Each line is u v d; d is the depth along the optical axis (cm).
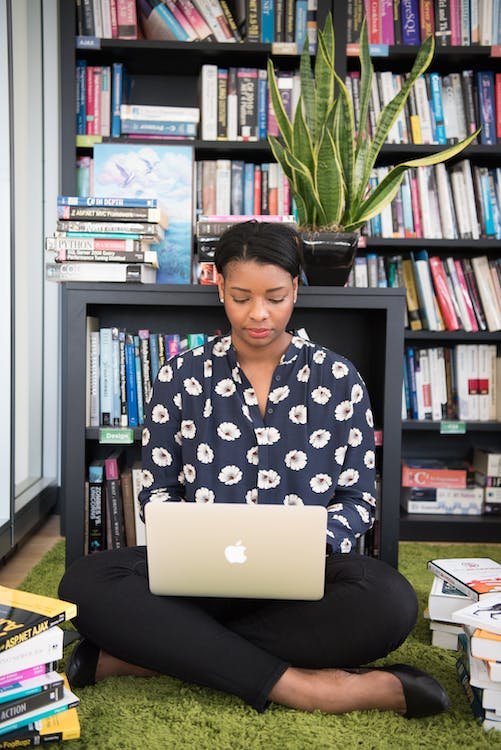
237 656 128
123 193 213
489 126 278
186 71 292
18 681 116
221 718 127
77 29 272
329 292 192
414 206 280
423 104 276
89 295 192
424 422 275
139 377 207
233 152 279
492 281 280
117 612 133
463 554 252
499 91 278
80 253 191
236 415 153
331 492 153
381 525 199
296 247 144
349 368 157
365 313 227
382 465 199
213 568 125
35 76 284
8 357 236
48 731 118
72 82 269
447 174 280
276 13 272
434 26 275
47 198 294
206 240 198
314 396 154
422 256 281
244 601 145
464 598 163
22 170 270
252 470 152
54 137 291
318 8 271
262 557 123
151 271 205
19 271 266
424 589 208
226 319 227
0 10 233
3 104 236
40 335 296
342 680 129
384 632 132
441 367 281
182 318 227
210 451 153
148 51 271
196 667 128
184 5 270
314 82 230
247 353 153
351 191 209
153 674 145
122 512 206
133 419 207
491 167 294
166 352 208
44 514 281
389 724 126
